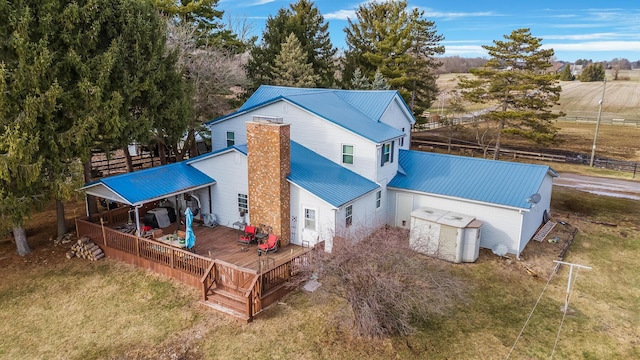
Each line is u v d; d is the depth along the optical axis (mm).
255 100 26469
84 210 23203
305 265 14031
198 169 20609
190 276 15289
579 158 39438
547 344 12570
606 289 15891
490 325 13445
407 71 45062
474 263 17703
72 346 12320
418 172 22047
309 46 43094
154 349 12148
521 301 14875
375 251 12344
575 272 17156
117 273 16375
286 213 18094
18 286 15578
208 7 34312
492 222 18812
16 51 14438
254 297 13477
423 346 12297
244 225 19016
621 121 62062
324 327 13031
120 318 13609
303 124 21828
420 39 47656
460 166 21719
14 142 14477
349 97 25547
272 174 17516
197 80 28875
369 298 11672
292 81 38625
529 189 18922
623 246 19938
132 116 19234
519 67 36875
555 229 21828
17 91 14617
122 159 33844
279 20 42781
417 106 48469
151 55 19234
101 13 17031
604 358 12000
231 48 37562
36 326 13281
